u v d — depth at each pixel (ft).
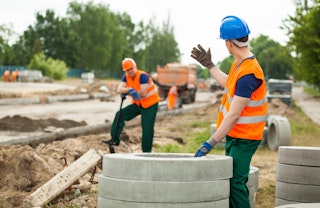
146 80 44.96
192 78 175.94
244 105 22.49
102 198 21.91
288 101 143.54
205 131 75.41
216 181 21.48
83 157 32.50
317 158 29.40
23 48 463.83
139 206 20.95
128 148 53.62
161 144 62.75
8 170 34.35
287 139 59.82
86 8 459.32
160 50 565.94
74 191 31.73
